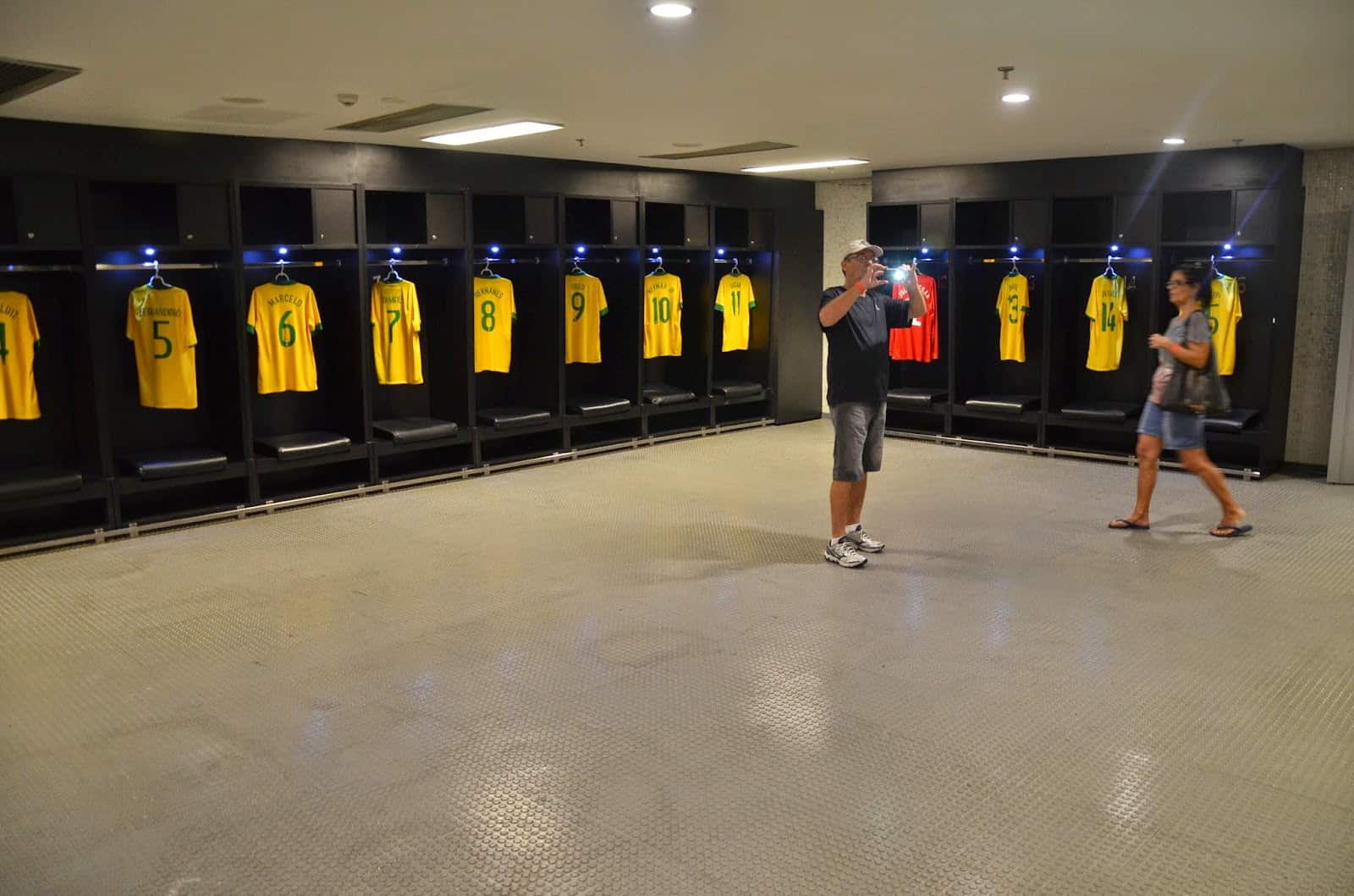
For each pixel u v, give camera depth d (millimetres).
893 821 2842
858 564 5203
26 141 5484
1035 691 3713
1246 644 4156
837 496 5262
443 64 4215
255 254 6852
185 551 5629
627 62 4184
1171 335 5684
